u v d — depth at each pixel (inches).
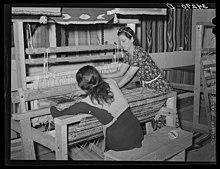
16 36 63.3
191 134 65.2
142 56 74.0
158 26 101.7
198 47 84.4
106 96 59.1
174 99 75.1
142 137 61.6
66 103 61.8
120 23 76.9
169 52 107.2
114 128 59.1
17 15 58.2
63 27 74.4
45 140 59.2
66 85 69.5
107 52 83.6
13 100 61.6
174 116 74.9
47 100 65.9
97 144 69.7
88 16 64.3
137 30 93.1
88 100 58.4
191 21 108.3
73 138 58.6
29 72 70.1
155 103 71.1
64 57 71.2
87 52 80.4
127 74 75.2
